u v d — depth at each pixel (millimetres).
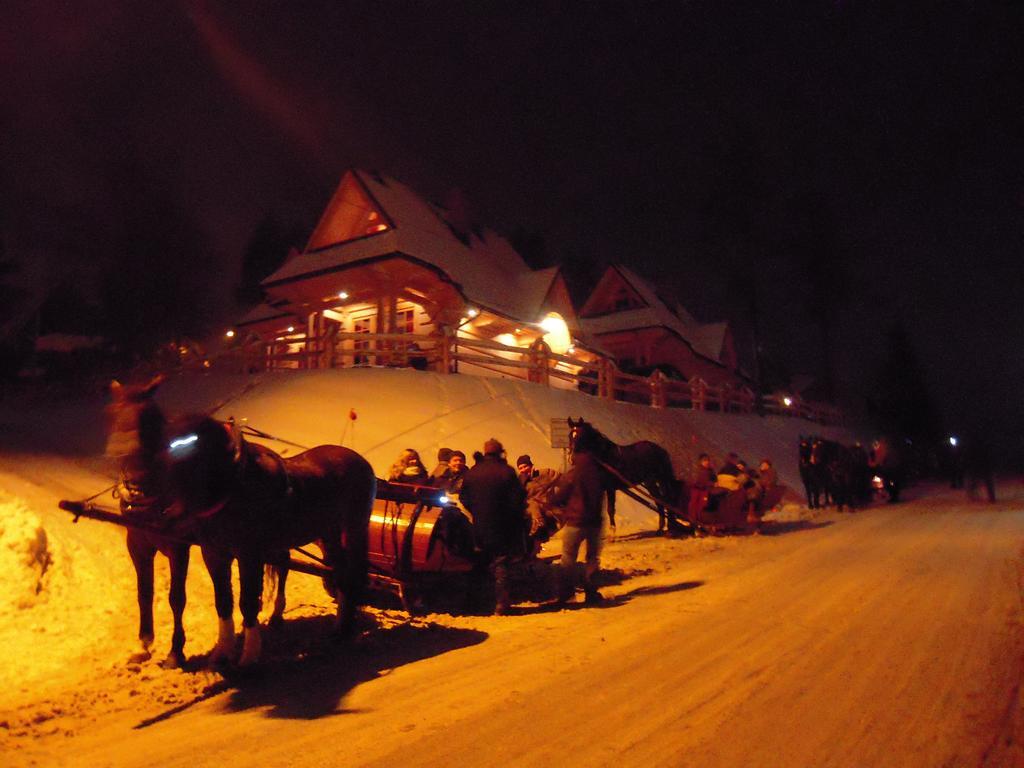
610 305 47281
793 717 4617
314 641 7094
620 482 14367
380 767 4121
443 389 18078
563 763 4070
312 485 6734
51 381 30125
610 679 5625
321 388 17156
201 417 5727
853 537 14055
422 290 27703
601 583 10227
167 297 36250
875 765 3883
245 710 5176
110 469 12430
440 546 8383
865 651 6051
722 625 7242
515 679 5750
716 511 15000
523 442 16875
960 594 8156
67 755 4387
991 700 4758
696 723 4586
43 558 7379
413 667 6230
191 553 9070
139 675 5902
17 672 5855
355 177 28891
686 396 29766
